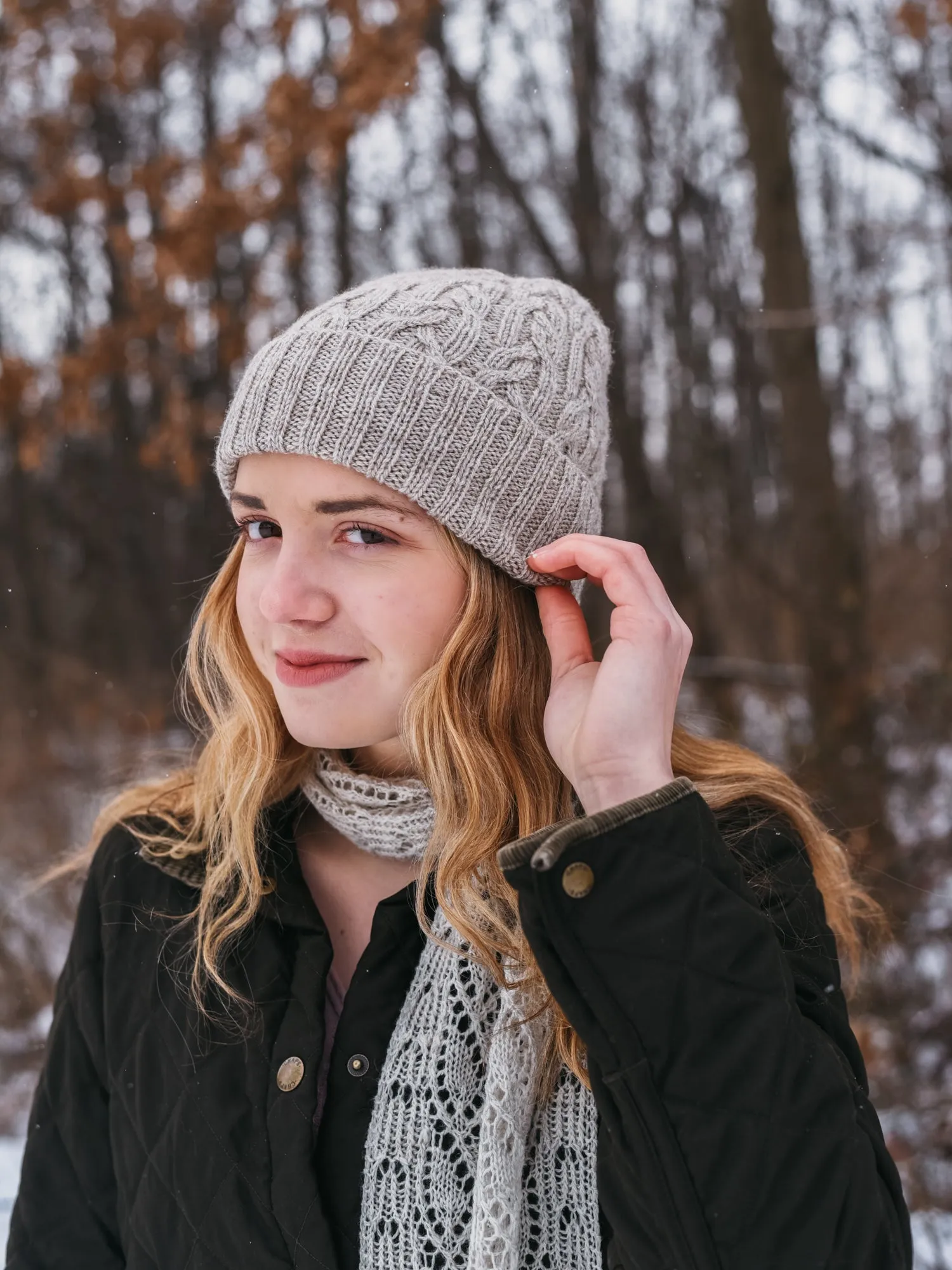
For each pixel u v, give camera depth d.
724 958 1.11
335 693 1.37
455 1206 1.24
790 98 5.58
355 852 1.51
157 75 8.82
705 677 4.98
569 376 1.50
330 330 1.36
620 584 1.29
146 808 1.72
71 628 10.54
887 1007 3.62
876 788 4.22
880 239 6.61
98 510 10.41
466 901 1.33
